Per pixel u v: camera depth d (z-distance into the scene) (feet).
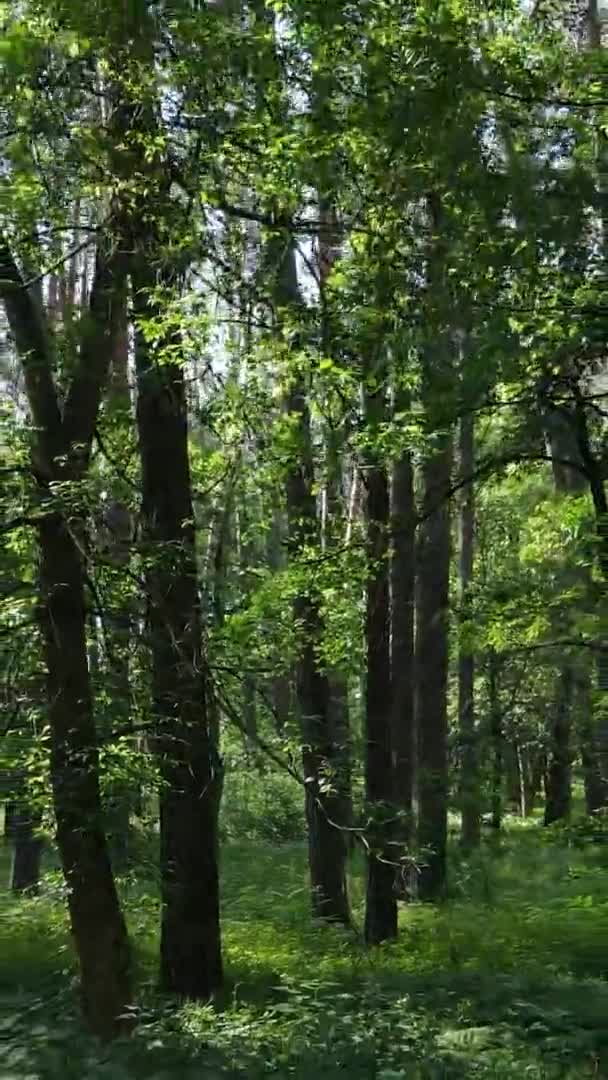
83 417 30.99
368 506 42.65
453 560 94.84
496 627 38.81
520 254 25.81
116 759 31.53
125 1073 23.63
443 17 25.86
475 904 47.55
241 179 30.53
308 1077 23.08
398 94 24.89
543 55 27.66
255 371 35.40
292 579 40.47
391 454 33.78
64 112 27.73
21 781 33.17
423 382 28.30
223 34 26.30
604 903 45.52
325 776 40.68
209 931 34.47
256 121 28.09
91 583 31.81
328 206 31.40
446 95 24.72
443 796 42.06
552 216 24.99
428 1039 25.64
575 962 36.91
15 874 64.44
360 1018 28.02
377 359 29.68
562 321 28.12
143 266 31.07
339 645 48.80
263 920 51.65
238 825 76.38
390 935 43.96
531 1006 28.02
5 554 32.58
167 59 27.27
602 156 26.03
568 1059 24.11
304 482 46.50
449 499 43.50
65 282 38.14
